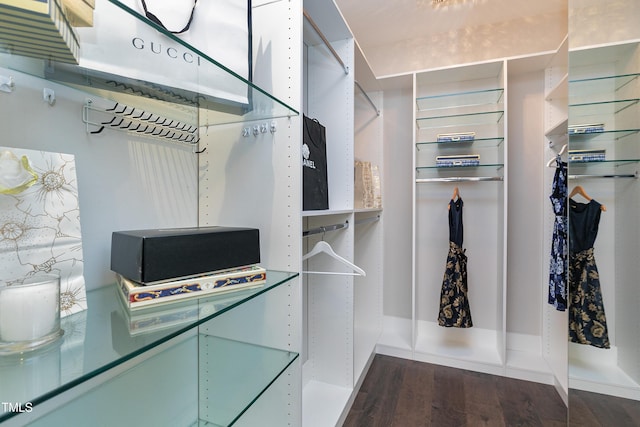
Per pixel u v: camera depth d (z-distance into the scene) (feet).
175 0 2.54
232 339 3.86
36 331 1.77
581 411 5.01
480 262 7.91
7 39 1.74
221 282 2.77
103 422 2.81
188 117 3.74
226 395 3.62
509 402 5.84
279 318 3.68
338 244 5.80
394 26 7.79
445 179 7.50
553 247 6.39
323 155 5.16
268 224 3.69
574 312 5.18
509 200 7.63
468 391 6.20
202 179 4.00
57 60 2.03
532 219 7.45
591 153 5.24
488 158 7.81
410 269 8.52
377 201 8.12
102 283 2.83
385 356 7.70
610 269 5.06
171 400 3.52
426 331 8.35
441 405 5.75
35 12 1.49
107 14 2.17
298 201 3.55
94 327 2.20
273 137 3.66
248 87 3.07
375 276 8.61
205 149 3.97
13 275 2.02
